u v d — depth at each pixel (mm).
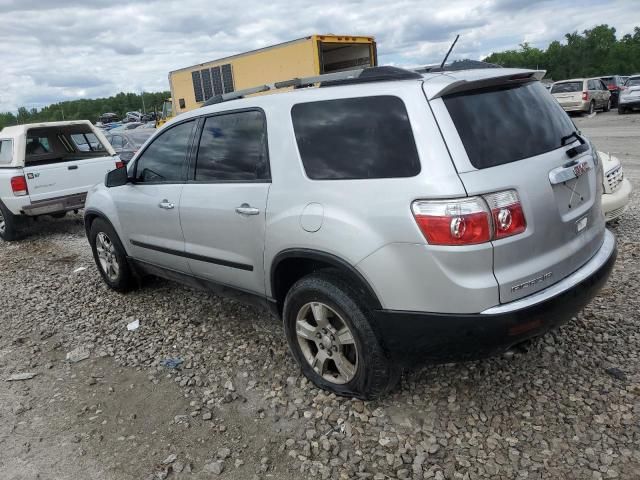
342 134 3127
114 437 3242
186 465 2947
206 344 4324
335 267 3189
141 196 4711
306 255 3209
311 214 3150
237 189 3689
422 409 3240
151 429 3291
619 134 16141
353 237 2943
